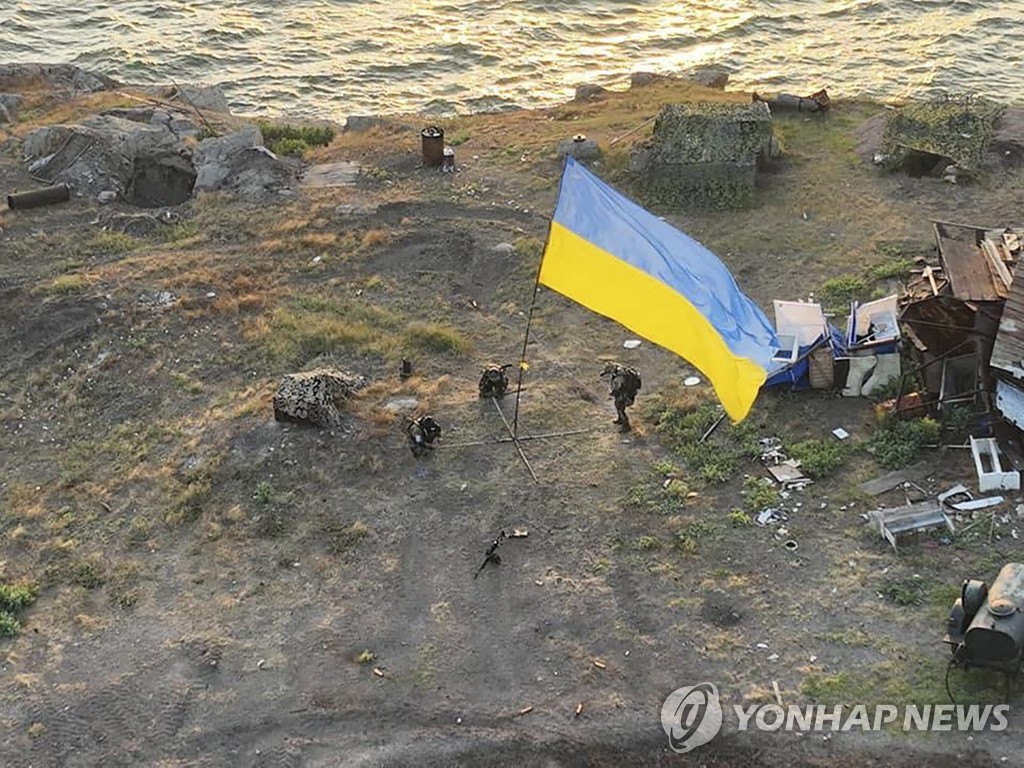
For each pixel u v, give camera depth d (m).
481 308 26.31
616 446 21.02
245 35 50.66
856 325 22.38
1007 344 19.33
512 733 15.45
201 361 24.36
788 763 14.84
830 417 21.30
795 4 53.25
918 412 20.62
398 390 22.84
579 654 16.58
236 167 32.69
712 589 17.55
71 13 52.69
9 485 21.08
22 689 16.55
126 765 15.39
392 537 19.05
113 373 24.12
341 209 30.48
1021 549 17.78
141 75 47.25
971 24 50.19
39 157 33.97
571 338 24.84
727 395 19.50
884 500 19.09
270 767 15.24
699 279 19.97
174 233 29.86
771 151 31.27
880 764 14.70
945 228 22.66
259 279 27.47
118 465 21.39
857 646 16.36
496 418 21.91
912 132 30.33
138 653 17.08
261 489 20.11
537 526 19.11
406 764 15.18
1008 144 30.78
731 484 19.81
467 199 31.05
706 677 16.08
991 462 19.47
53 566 18.89
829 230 28.06
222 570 18.61
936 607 16.86
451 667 16.53
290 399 21.45
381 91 46.16
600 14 52.62
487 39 50.22
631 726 15.42
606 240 19.91
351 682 16.39
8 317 25.92
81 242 29.45
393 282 27.36
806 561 17.97
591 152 32.47
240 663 16.80
